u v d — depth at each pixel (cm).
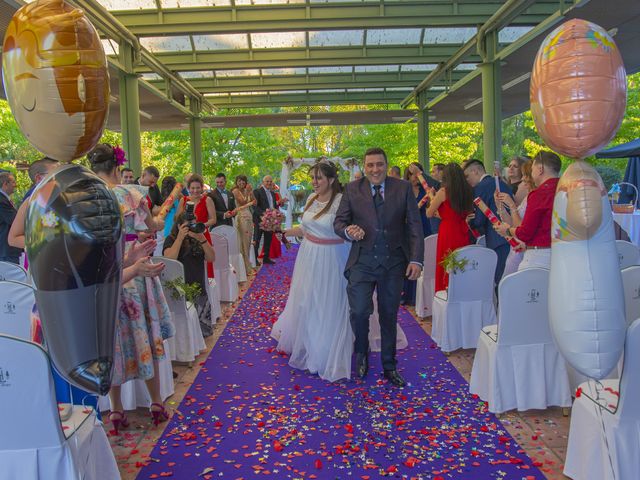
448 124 2116
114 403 342
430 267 620
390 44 1112
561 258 214
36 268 156
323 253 452
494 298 518
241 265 920
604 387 267
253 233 1137
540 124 218
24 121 158
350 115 1557
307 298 455
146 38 1048
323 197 463
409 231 415
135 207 318
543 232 380
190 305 496
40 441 209
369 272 418
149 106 1398
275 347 533
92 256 156
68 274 155
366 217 416
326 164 461
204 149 2141
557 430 335
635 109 1642
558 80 207
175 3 897
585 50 204
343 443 322
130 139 962
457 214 533
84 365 159
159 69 1130
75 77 155
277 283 912
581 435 266
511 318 349
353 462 298
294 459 304
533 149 2447
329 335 441
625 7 736
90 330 159
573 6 681
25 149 1981
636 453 242
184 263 530
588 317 207
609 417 246
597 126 204
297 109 2978
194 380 441
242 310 707
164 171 2342
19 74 154
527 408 355
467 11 911
